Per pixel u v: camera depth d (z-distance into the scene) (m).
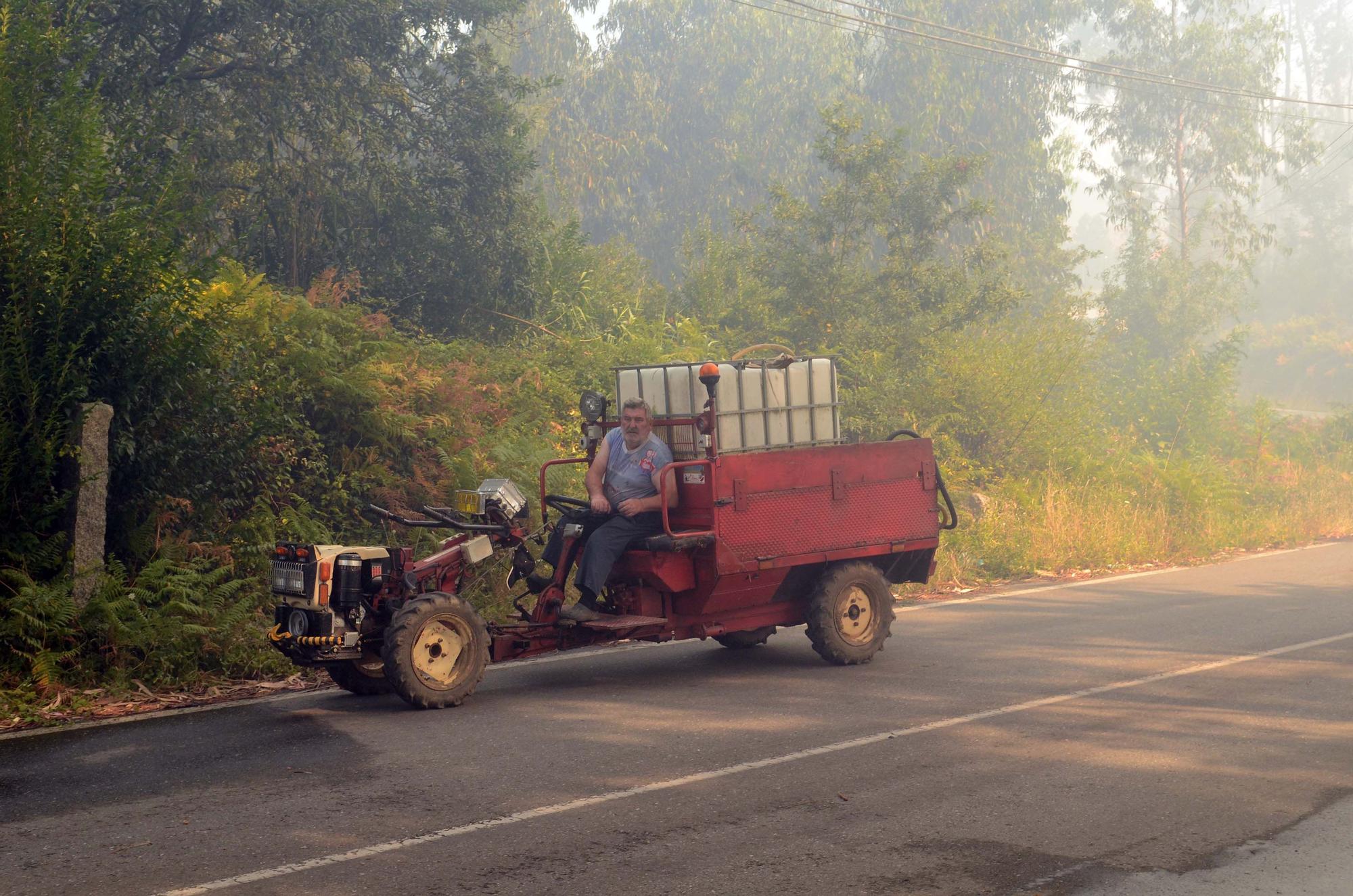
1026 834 5.07
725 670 8.67
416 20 19.11
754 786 5.75
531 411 14.79
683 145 45.97
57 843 4.96
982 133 39.69
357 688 7.81
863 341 19.86
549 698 7.76
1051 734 6.73
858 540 8.85
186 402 9.56
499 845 4.93
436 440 12.52
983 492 16.95
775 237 22.84
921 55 38.16
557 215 25.53
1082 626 10.48
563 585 8.25
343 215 18.50
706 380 8.07
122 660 8.21
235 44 18.03
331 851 4.85
